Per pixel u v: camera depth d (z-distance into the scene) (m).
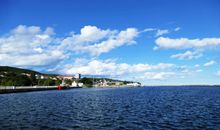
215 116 45.38
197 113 50.22
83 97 110.62
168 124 37.38
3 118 43.00
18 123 37.88
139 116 45.97
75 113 50.62
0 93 141.88
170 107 63.03
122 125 36.72
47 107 63.09
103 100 90.75
